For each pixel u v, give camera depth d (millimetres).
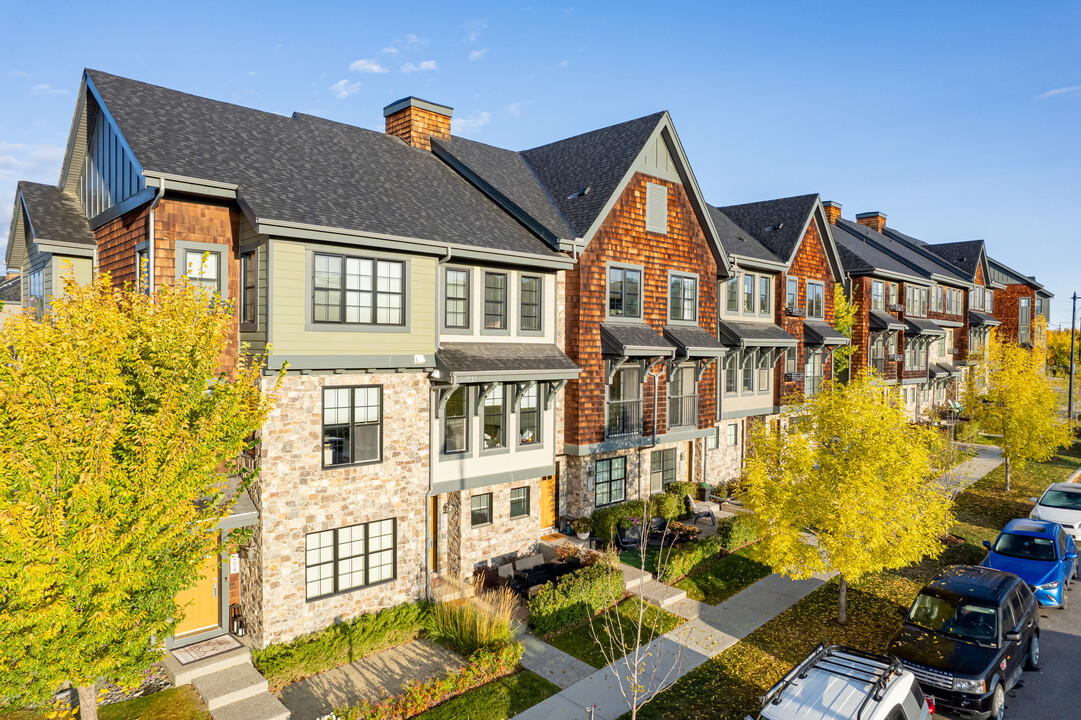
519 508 18969
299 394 13766
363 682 12680
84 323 9180
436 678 12070
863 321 35594
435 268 15859
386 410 15117
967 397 33594
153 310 10461
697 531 20812
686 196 23969
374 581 15117
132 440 8961
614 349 20156
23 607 8031
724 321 26453
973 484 30141
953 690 11625
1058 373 61812
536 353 18609
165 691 11727
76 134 16688
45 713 9609
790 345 28281
